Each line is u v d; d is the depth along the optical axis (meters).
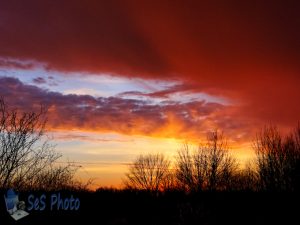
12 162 20.75
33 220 19.62
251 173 43.44
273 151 35.25
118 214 41.59
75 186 27.41
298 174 33.53
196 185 50.66
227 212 38.78
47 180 24.94
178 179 53.78
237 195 39.97
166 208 45.88
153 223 39.16
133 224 37.78
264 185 36.03
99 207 33.91
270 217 34.75
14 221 18.78
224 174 50.00
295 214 33.28
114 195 45.78
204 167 51.09
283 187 34.28
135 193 51.66
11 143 20.91
